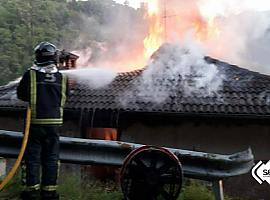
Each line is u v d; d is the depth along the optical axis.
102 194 5.27
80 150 4.57
